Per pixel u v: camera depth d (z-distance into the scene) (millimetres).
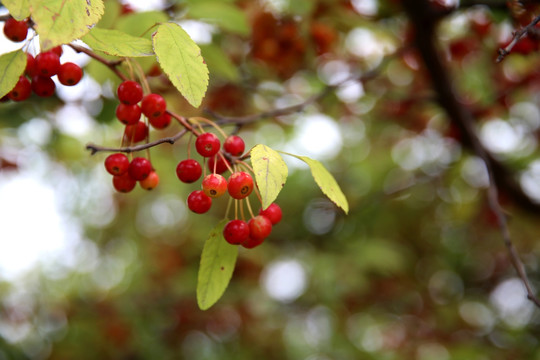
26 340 5023
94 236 6871
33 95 2992
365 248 5207
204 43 2455
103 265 6867
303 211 6164
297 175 6117
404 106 4367
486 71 4297
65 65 1603
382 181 6090
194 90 1333
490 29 3301
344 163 6250
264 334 5461
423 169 5727
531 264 6047
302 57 3369
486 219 5105
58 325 5215
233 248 1717
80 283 6633
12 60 1403
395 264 5062
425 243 6312
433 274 6328
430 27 3186
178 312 5164
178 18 2617
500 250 5984
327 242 5793
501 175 4184
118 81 2379
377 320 5840
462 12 3000
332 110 4480
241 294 5016
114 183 1820
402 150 5777
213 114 2533
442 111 4398
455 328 5695
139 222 6602
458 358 5121
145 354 4832
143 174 1732
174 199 6352
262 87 3852
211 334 5270
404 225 6164
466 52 3656
